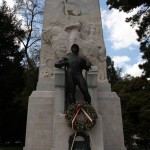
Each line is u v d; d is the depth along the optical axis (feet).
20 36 103.09
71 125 35.09
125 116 123.54
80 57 38.55
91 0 52.37
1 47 97.19
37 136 42.37
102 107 44.70
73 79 37.11
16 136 104.01
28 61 102.17
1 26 98.17
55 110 38.91
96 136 35.42
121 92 130.62
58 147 35.14
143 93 122.93
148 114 114.42
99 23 50.85
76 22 50.26
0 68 95.61
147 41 77.20
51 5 51.49
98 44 49.16
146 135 116.78
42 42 49.08
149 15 77.36
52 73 47.09
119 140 43.11
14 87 97.04
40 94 44.83
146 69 73.26
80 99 39.27
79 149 34.50
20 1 104.78
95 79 40.34
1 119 95.66
